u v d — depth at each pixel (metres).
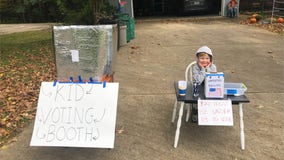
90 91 3.83
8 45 11.34
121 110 5.14
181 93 3.94
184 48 9.43
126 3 14.68
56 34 3.88
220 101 3.84
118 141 4.20
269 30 12.26
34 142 3.71
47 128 3.77
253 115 4.88
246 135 4.30
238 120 4.71
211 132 4.40
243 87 4.04
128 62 8.02
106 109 3.76
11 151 4.07
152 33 11.91
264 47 9.42
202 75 4.37
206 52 4.34
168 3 17.61
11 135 4.48
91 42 3.88
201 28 12.93
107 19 9.67
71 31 3.86
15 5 22.19
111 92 3.81
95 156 3.91
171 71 7.23
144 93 5.87
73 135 3.71
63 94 3.86
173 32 12.03
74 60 3.94
